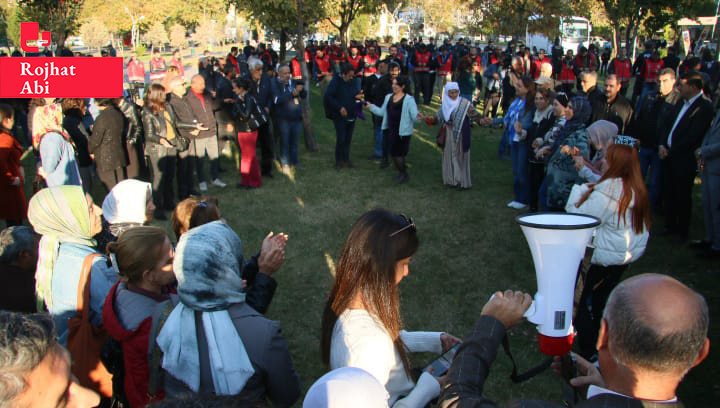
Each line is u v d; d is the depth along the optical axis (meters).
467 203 7.63
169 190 7.36
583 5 29.59
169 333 2.05
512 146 7.42
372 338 1.76
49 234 2.79
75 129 6.89
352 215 7.23
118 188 3.49
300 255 6.02
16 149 5.82
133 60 20.84
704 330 1.23
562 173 5.16
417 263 5.80
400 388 1.83
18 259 2.96
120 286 2.44
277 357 2.11
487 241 6.34
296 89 9.02
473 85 12.29
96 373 2.52
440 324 4.60
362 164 9.79
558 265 1.63
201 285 2.02
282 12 10.24
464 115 7.91
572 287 1.66
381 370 1.75
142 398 2.31
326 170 9.38
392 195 8.02
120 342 2.37
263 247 2.70
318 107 16.33
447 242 6.34
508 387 3.73
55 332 1.46
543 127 6.54
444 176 8.32
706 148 5.40
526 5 29.86
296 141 9.35
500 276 5.48
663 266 5.49
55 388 1.41
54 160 5.62
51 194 2.80
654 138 6.63
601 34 44.72
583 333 3.76
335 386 1.29
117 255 2.42
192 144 7.82
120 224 3.46
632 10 23.38
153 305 2.41
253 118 8.08
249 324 2.09
